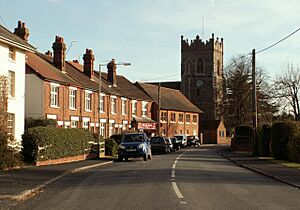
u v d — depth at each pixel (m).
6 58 32.56
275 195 14.70
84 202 12.85
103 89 54.88
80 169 25.20
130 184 17.31
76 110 48.03
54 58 48.34
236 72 81.00
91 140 37.44
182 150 61.53
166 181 18.27
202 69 112.50
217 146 80.94
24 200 13.49
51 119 39.09
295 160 31.59
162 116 80.19
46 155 27.95
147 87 79.88
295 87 67.75
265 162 32.03
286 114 68.81
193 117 93.19
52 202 12.97
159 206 12.02
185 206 12.03
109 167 27.45
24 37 43.12
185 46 114.06
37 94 41.50
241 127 57.62
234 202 12.93
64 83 45.00
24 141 26.80
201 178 19.94
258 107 74.81
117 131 60.16
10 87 33.38
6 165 23.72
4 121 26.58
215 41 112.19
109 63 62.91
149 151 36.84
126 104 64.25
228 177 20.91
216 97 93.25
